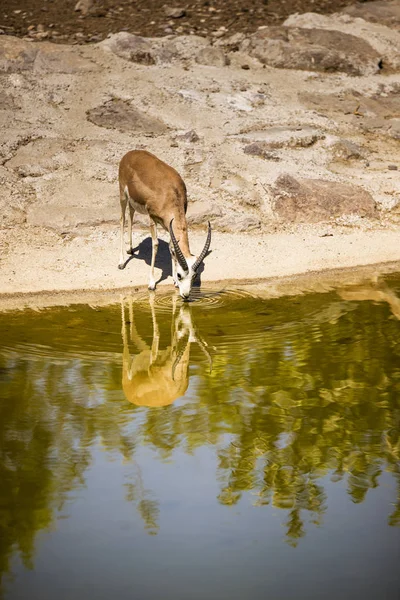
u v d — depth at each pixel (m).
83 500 12.88
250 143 33.12
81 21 43.25
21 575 11.11
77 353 18.98
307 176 31.30
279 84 38.66
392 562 11.48
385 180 31.62
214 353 19.16
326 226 29.06
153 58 38.84
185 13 44.88
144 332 20.42
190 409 16.31
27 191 29.06
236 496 13.10
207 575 11.16
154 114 34.59
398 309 22.28
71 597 10.68
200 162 31.53
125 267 25.25
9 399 16.39
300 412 16.19
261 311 21.95
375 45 42.44
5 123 32.62
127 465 13.98
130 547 11.73
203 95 36.41
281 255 26.50
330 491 13.34
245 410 16.25
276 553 11.61
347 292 23.70
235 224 28.28
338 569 11.33
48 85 35.50
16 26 41.88
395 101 38.59
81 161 31.00
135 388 17.27
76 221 27.56
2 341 19.48
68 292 23.14
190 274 21.84
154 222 23.48
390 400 16.73
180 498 13.02
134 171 23.64
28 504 12.73
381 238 28.23
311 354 19.09
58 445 14.63
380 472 13.95
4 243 26.14
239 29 43.16
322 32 41.94
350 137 35.31
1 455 14.18
